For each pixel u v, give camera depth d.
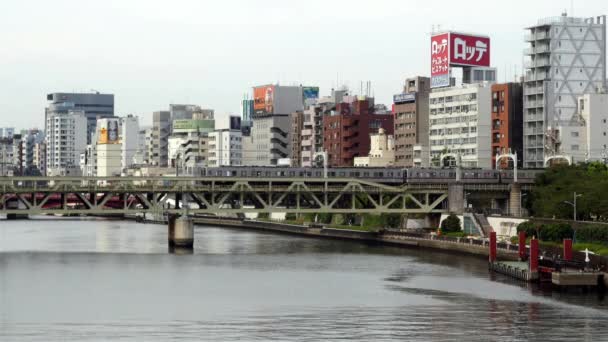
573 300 157.88
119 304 156.38
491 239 199.88
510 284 176.38
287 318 143.75
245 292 168.38
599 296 161.88
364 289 171.00
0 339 130.38
